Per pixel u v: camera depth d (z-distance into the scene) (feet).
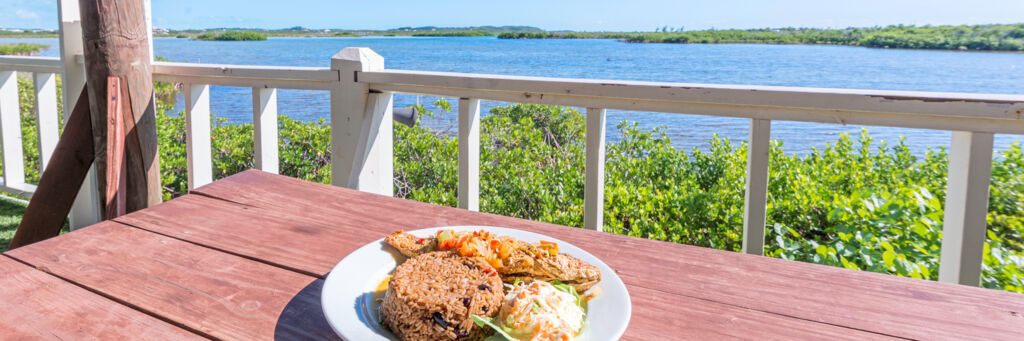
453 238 2.39
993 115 3.75
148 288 2.31
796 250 7.31
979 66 114.93
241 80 6.82
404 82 5.92
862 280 2.51
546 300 1.90
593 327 1.95
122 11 6.38
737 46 178.19
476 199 6.15
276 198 3.63
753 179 4.68
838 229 7.18
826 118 4.34
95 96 6.47
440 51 175.73
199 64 7.11
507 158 13.08
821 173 11.16
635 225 9.32
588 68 122.01
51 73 8.90
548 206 10.84
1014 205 8.32
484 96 5.65
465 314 1.84
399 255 2.51
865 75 103.60
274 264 2.59
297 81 6.60
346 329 1.89
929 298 2.33
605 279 2.30
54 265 2.51
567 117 16.33
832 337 2.03
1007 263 5.74
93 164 7.63
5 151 9.54
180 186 13.01
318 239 2.92
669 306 2.26
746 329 2.08
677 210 9.67
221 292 2.29
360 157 6.22
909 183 10.21
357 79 6.16
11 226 9.48
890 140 34.42
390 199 3.67
